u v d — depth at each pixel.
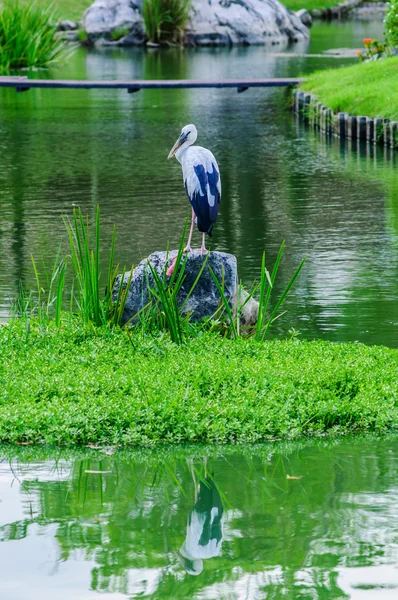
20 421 10.59
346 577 7.54
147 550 8.07
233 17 63.62
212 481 9.49
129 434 10.52
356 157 29.47
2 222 21.38
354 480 9.51
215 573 7.63
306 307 15.43
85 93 44.41
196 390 11.29
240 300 14.14
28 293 16.28
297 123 36.09
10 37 49.09
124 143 31.45
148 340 13.05
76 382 11.45
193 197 13.23
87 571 7.66
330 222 21.30
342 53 56.16
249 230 20.66
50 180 25.91
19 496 9.18
